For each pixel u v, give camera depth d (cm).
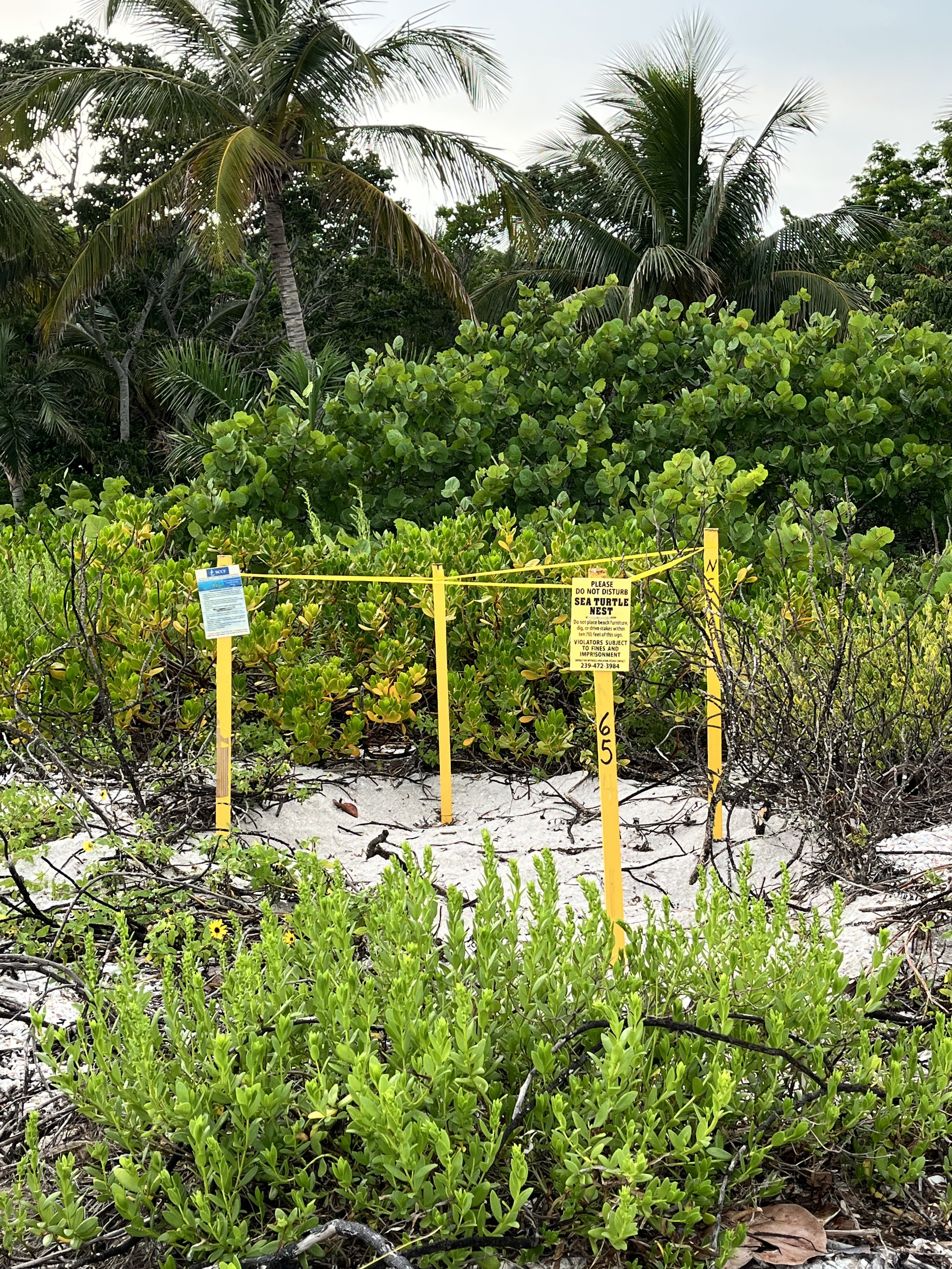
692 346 908
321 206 2352
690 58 1844
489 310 2034
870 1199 220
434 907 244
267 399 1338
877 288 2159
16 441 2267
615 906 296
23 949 302
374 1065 186
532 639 523
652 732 518
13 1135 232
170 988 241
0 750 432
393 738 538
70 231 2591
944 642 423
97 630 465
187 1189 206
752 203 1905
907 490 827
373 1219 201
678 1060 218
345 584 560
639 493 779
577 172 2020
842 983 227
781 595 534
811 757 386
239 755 472
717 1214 203
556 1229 200
